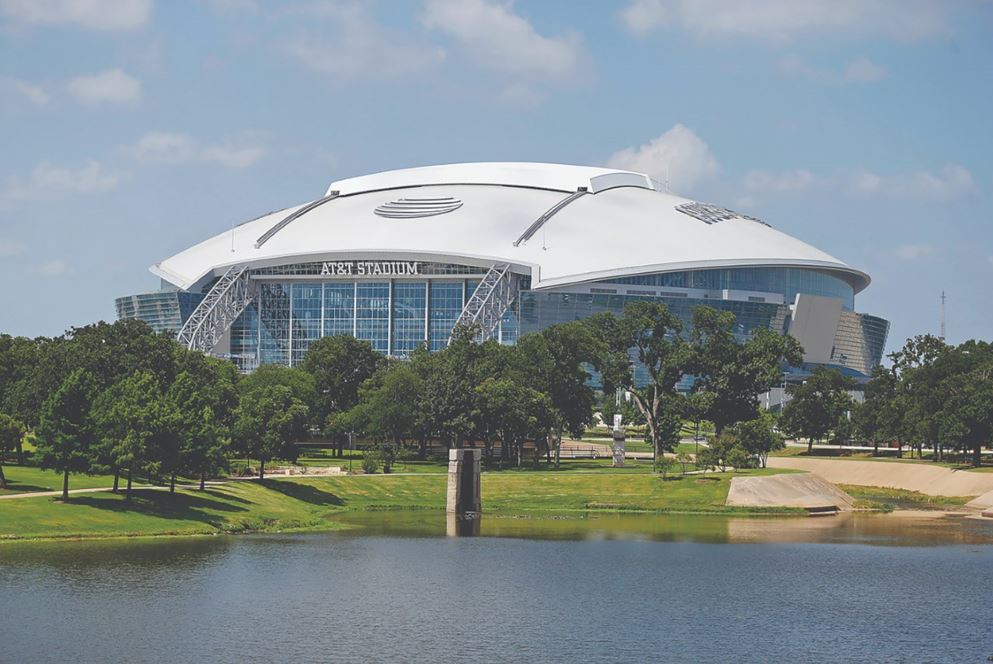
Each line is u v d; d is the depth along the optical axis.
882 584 100.06
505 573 103.56
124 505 116.81
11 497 114.00
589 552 115.31
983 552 116.75
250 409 148.00
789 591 97.00
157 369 152.25
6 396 158.12
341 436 195.12
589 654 77.56
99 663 73.19
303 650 77.25
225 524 119.12
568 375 190.75
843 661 76.69
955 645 80.44
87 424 115.38
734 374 188.00
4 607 84.25
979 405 170.00
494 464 184.88
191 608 86.44
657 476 165.50
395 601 91.44
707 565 108.44
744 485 156.00
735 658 77.06
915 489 174.88
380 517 141.25
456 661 75.50
